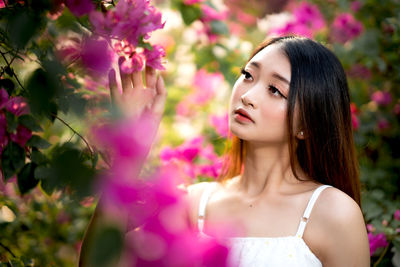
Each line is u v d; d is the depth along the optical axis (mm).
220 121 2213
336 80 1405
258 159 1408
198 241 671
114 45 1094
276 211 1352
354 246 1277
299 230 1303
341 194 1335
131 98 1271
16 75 1148
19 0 1042
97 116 998
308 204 1328
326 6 2980
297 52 1347
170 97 2633
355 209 1312
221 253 657
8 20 991
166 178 714
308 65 1346
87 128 967
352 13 2738
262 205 1380
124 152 721
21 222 1891
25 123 1036
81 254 1236
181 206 710
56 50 1025
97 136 735
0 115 1032
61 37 1054
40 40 1073
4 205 1716
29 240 1962
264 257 1270
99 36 1035
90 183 759
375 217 1975
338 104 1408
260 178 1417
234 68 2584
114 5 1125
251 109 1307
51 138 1553
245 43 2697
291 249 1276
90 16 1018
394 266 1749
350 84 2686
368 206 2010
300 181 1420
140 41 1089
